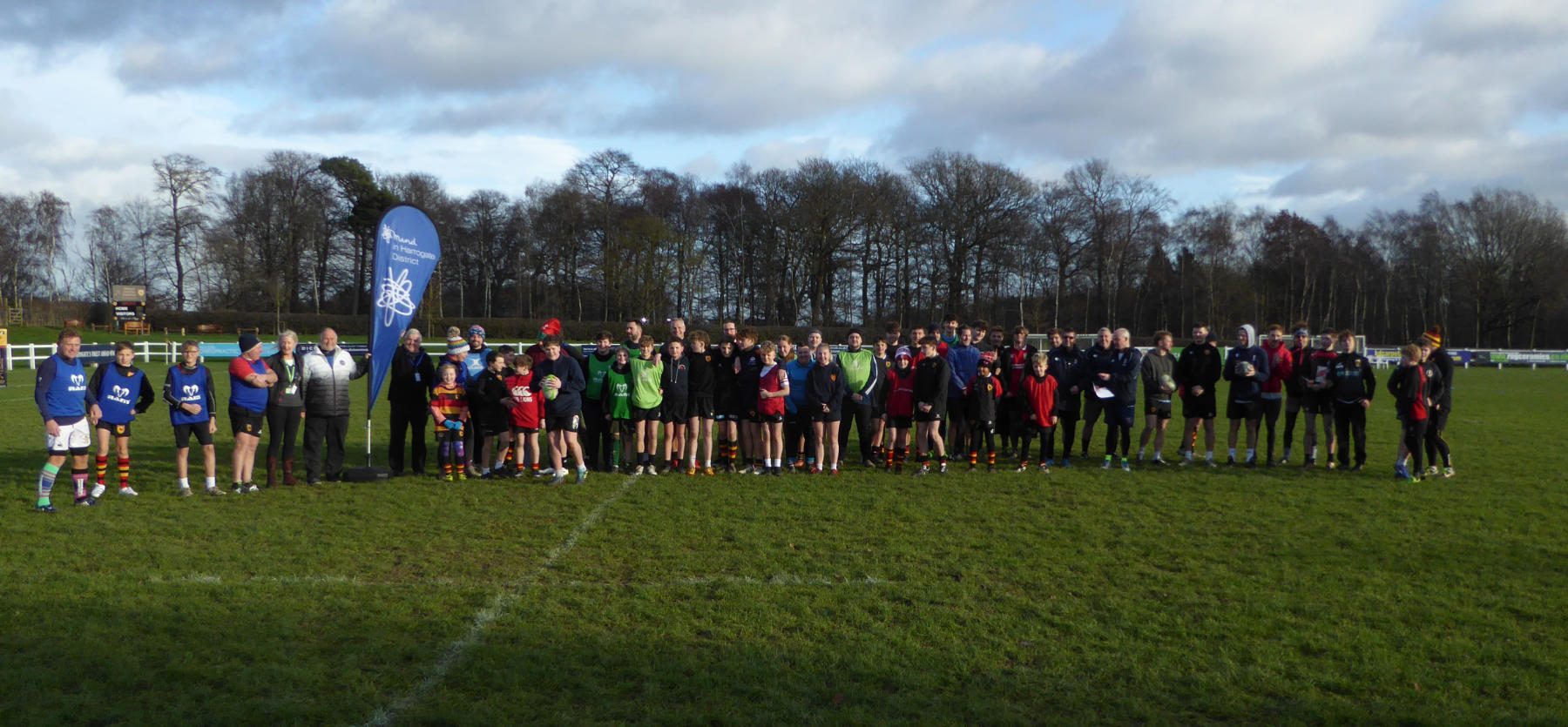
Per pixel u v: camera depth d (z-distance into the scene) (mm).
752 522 8070
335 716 4086
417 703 4227
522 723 4031
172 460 11570
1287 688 4496
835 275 57750
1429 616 5562
